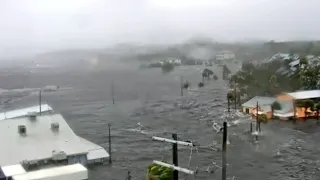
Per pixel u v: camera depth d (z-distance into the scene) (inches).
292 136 2741.1
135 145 2588.6
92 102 4975.4
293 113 3415.4
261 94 4419.3
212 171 1983.3
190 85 6456.7
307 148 2418.8
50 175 1427.2
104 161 2142.0
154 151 2415.1
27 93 6382.9
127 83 7495.1
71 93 6166.3
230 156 2258.9
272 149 2406.5
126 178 1894.7
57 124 2357.3
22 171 1582.2
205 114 3681.1
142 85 6939.0
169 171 1478.8
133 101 4901.6
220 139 2667.3
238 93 4382.4
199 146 2493.8
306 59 5472.4
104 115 3895.2
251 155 2282.2
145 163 2154.3
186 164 2111.2
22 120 2468.0
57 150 2018.9
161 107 4254.4
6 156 1919.3
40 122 2456.9
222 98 4702.3
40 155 1967.3
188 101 4594.0
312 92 3730.3
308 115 3425.2
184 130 3019.2
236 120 3319.4
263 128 3009.4
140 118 3634.4
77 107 4539.9
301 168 2042.3
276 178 1897.1
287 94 3627.0
